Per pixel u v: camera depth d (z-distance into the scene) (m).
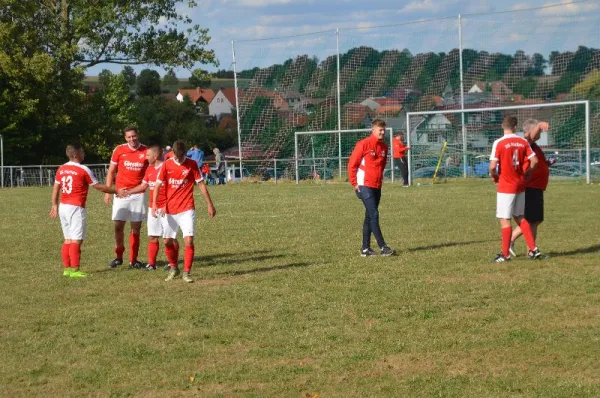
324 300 9.30
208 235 15.87
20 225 18.45
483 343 7.41
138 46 48.16
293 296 9.54
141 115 69.69
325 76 39.78
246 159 40.28
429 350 7.25
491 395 6.11
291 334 7.84
